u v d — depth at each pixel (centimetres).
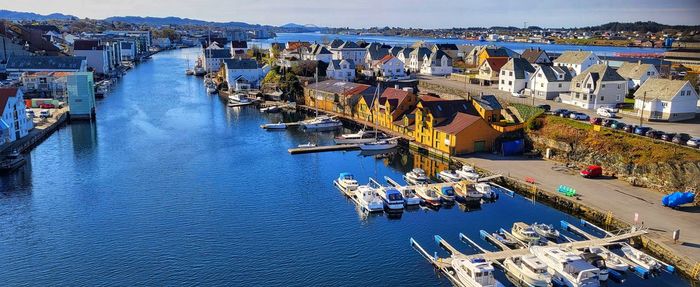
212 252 5669
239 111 14412
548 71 12131
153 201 7162
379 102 11800
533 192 7344
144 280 5084
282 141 10862
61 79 15388
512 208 7006
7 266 5334
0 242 5869
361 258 5566
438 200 7050
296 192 7625
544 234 5900
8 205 6962
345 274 5228
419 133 10319
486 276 4803
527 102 11356
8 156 8788
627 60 16700
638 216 6259
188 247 5781
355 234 6162
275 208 6962
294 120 13212
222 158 9425
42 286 4975
